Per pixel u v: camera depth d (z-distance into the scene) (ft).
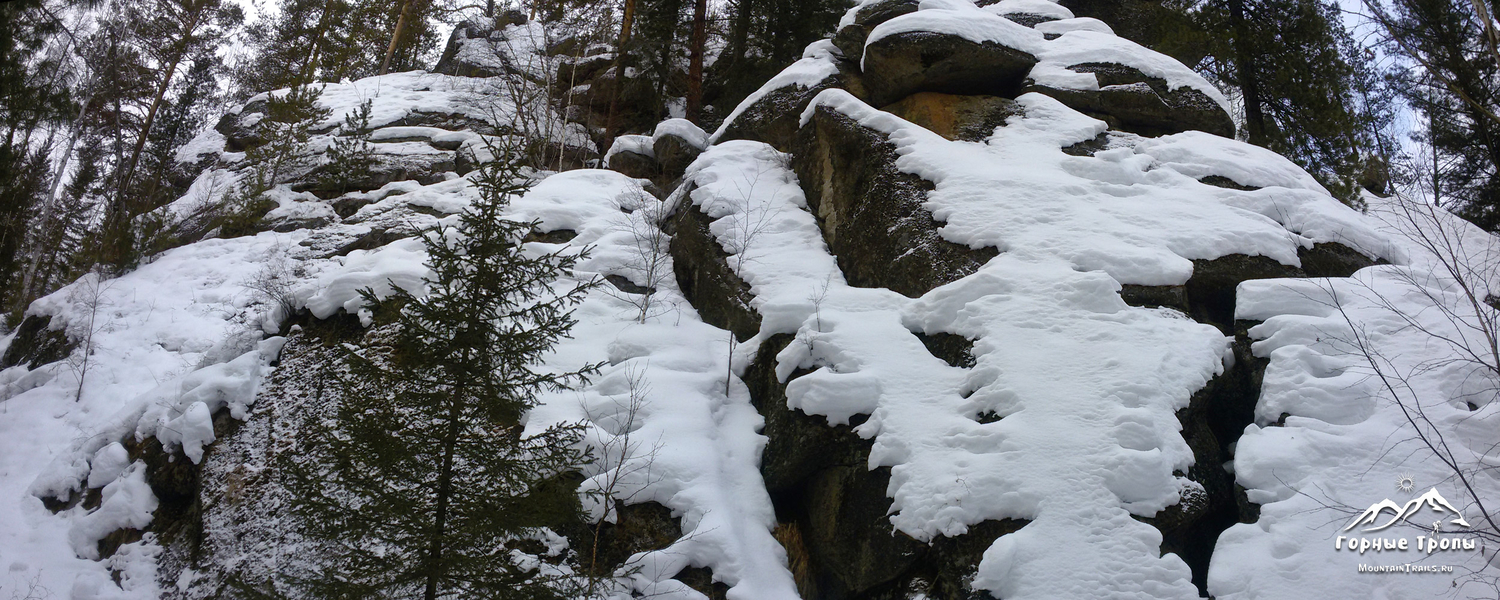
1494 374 21.07
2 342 47.47
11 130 50.78
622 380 27.76
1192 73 42.80
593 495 22.70
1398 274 27.09
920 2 44.93
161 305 43.78
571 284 35.37
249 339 35.06
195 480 29.84
